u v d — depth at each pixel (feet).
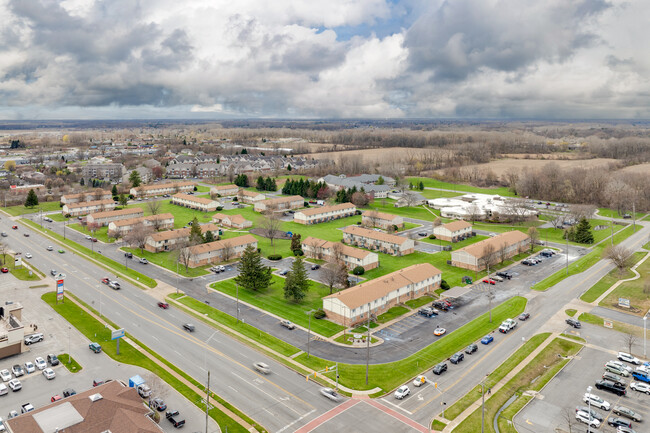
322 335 330.75
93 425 213.87
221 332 333.83
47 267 477.77
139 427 211.82
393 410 243.40
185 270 471.21
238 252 521.24
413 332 336.29
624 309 377.50
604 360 299.38
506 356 302.04
